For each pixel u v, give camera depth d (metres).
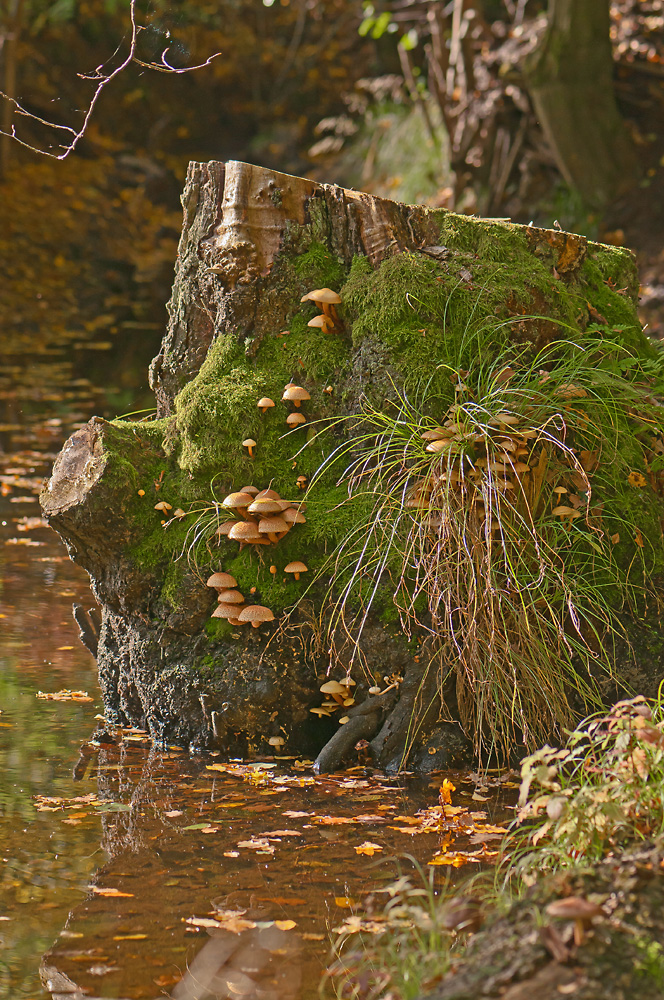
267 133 32.03
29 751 5.44
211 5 32.28
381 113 28.08
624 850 3.54
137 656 5.69
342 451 5.73
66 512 5.53
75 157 29.08
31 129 28.77
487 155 21.89
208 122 32.84
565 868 3.60
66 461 5.71
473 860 4.23
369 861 4.25
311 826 4.60
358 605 5.43
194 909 3.88
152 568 5.64
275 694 5.41
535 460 5.46
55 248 25.05
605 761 4.16
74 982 3.42
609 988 2.77
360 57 31.97
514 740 5.29
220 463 5.68
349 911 3.86
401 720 5.31
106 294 24.14
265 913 3.85
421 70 27.83
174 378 6.19
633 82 21.69
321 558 5.56
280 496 5.68
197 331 6.13
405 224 5.90
